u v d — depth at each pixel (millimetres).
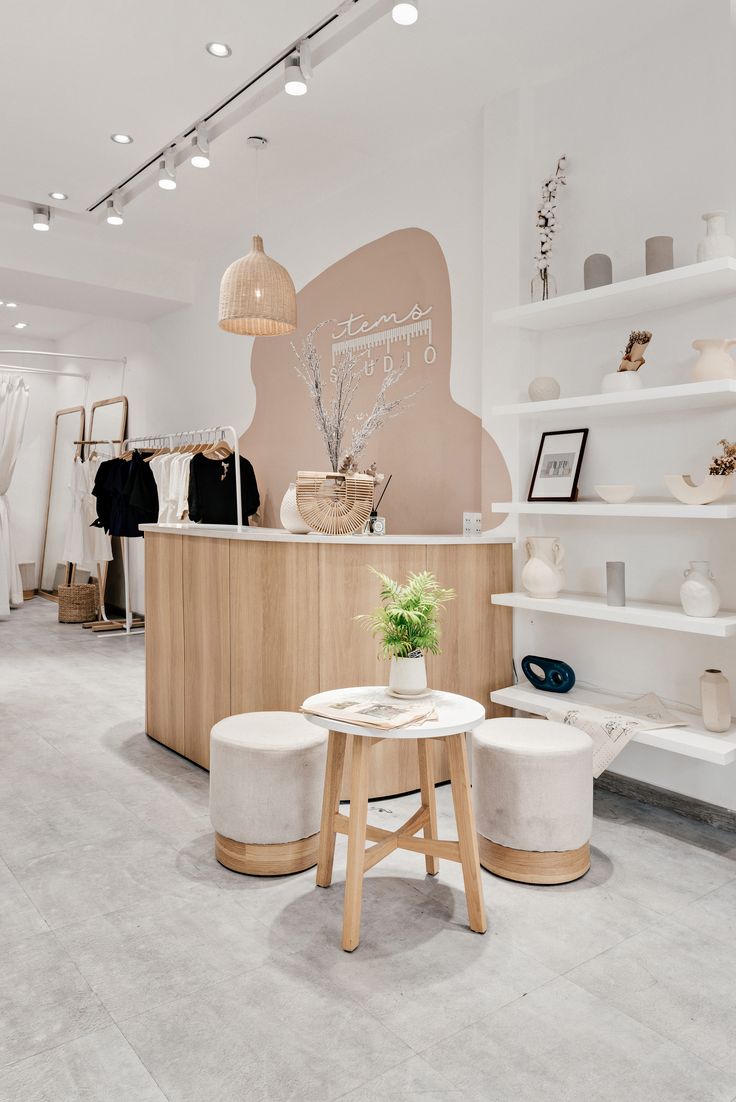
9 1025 1781
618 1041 1740
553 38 3260
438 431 4207
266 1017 1810
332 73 3561
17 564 8953
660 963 2053
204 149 4012
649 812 3127
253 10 3070
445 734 2117
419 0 3016
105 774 3504
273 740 2531
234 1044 1719
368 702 2348
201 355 6469
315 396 4066
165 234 5859
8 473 8297
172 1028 1772
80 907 2320
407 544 3270
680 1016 1833
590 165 3420
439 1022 1796
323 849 2434
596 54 3355
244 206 5273
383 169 4574
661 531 3182
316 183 4840
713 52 2982
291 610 3139
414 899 2387
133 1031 1761
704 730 2832
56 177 4734
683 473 3105
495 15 3111
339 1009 1840
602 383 3305
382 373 4574
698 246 2789
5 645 6582
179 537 3760
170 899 2369
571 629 3518
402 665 2406
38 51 3377
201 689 3584
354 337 4793
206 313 6395
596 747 2896
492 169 3748
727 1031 1781
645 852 2744
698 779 3055
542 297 3475
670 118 3131
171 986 1929
